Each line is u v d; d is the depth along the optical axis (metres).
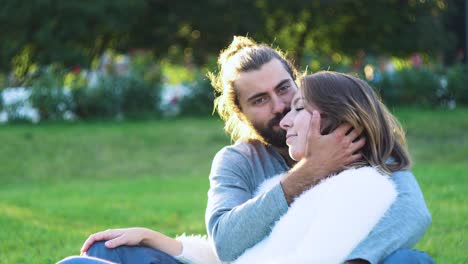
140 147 12.72
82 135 13.21
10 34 18.91
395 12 21.83
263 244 3.15
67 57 18.38
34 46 19.25
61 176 11.41
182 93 16.14
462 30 26.67
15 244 6.03
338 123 3.15
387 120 3.21
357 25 22.34
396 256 2.89
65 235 6.35
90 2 18.59
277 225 3.08
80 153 12.32
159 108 15.90
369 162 3.14
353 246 2.91
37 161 11.91
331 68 17.19
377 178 3.01
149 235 3.35
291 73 3.79
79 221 7.37
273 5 20.61
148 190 9.66
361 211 2.94
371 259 2.90
